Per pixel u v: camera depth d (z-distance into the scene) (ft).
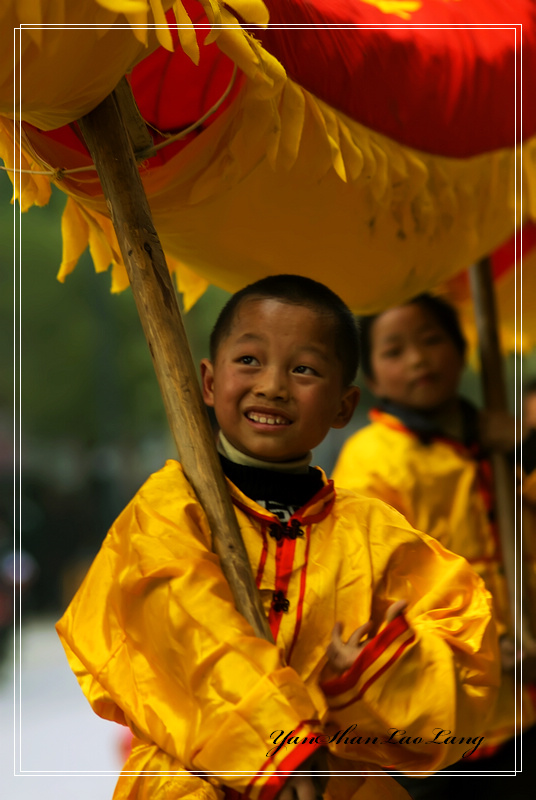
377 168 12.61
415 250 14.11
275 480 10.50
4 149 11.35
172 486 9.89
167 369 9.79
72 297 111.34
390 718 9.61
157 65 11.76
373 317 18.76
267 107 10.46
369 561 10.51
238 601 9.53
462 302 23.49
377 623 10.48
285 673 8.89
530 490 18.74
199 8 10.97
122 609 9.45
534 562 18.76
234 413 10.24
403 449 18.24
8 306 110.73
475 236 14.76
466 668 10.16
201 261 13.46
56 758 36.35
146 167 11.27
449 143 13.92
